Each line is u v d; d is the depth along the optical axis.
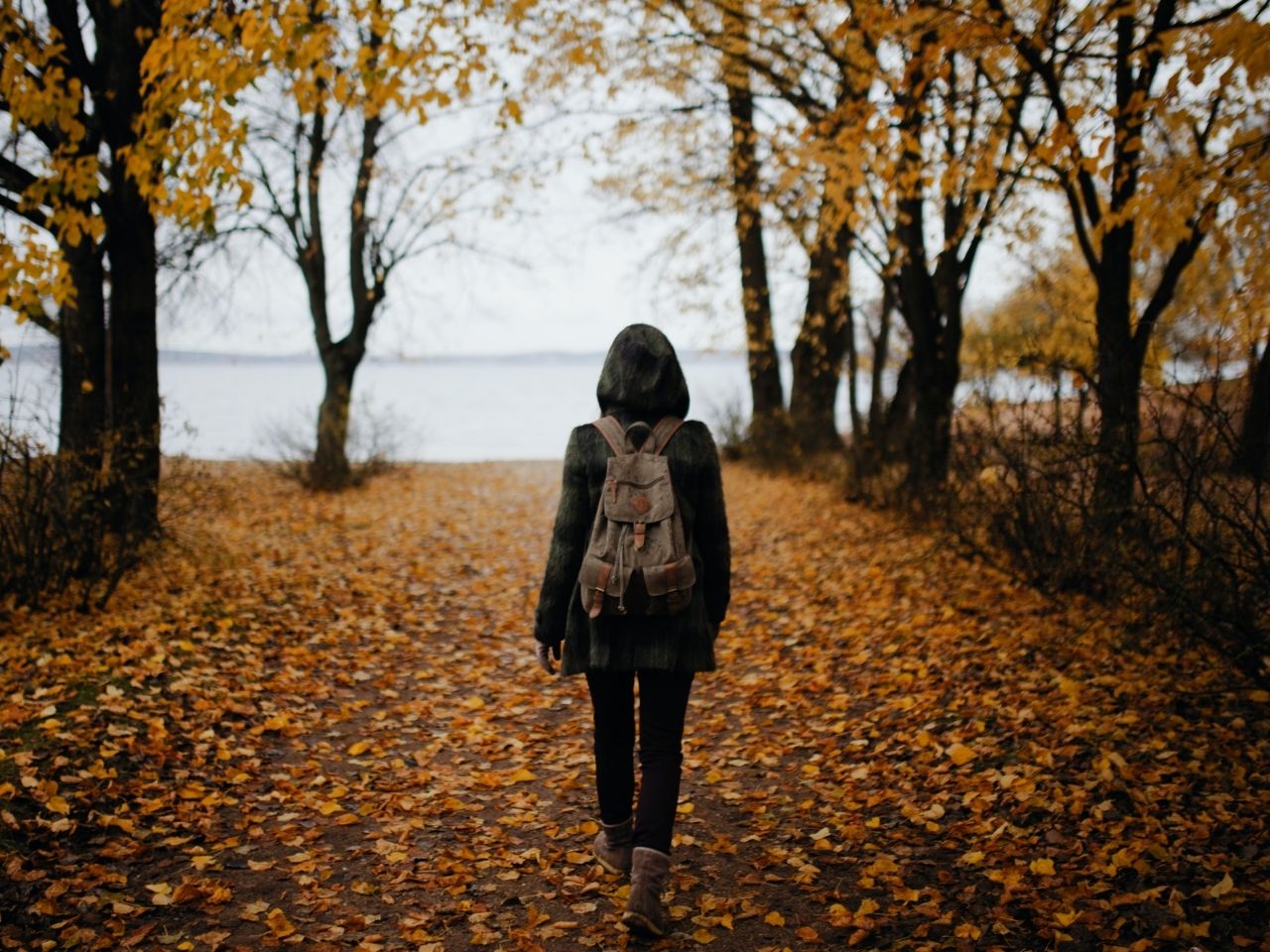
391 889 3.31
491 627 7.42
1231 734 4.11
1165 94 4.73
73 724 4.43
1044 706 4.64
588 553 2.95
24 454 6.18
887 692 5.31
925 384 10.31
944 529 7.35
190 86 5.29
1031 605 6.37
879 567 8.48
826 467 15.77
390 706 5.46
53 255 5.92
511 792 4.23
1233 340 4.36
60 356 8.72
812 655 6.26
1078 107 5.31
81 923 2.97
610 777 3.27
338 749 4.74
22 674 5.12
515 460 24.91
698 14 8.93
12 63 5.81
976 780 4.02
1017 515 6.45
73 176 6.03
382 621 7.29
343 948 2.91
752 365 19.44
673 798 2.96
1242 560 4.19
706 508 3.08
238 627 6.53
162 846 3.53
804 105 8.80
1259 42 4.13
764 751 4.68
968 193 9.20
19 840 3.39
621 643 2.96
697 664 2.98
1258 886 2.99
